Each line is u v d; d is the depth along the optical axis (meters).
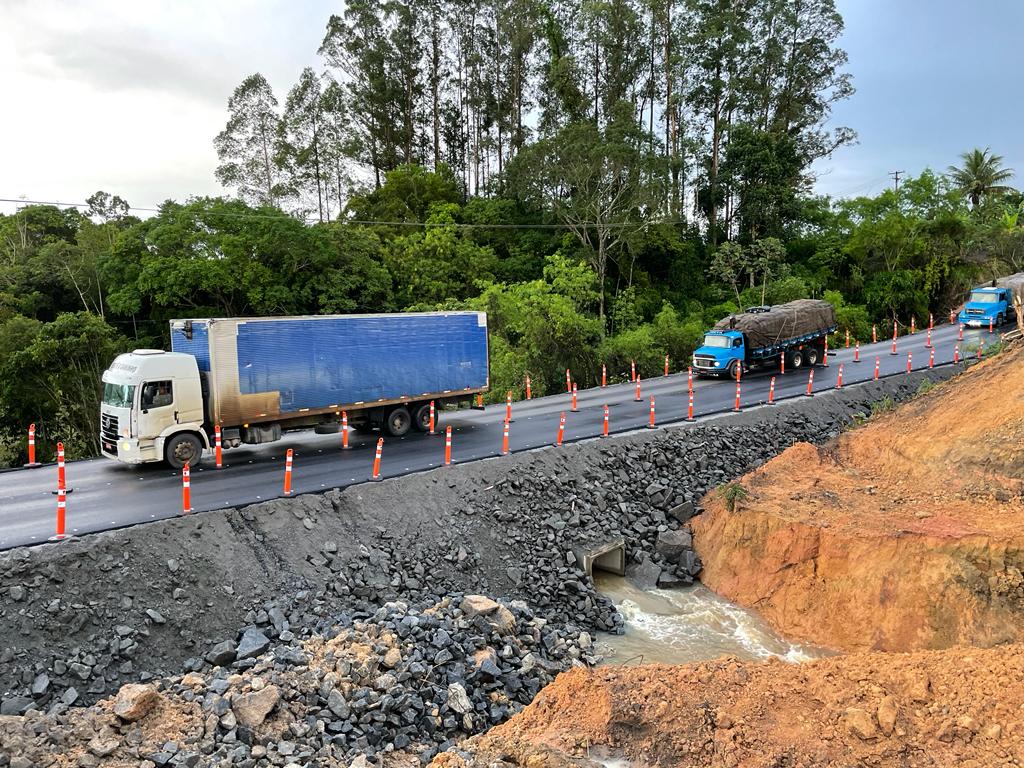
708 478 20.38
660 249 51.59
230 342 17.64
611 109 49.56
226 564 12.94
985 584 13.03
